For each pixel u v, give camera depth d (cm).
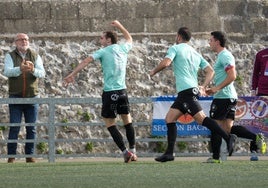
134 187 2827
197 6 5197
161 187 2823
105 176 3195
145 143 4944
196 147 4900
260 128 4144
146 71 5103
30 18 5122
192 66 3681
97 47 5112
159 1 5178
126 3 5159
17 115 4253
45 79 5056
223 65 3756
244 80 5156
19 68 4253
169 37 5159
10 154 4250
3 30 5109
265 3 5269
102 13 5150
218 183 2928
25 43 4291
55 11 5131
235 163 3797
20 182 3005
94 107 4981
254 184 2894
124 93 3822
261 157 4397
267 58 4153
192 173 3294
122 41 5097
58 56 5084
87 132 4959
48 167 3644
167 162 3888
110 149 4962
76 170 3472
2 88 5025
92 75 5072
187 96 3672
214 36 3775
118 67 3803
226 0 5225
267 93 4153
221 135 3731
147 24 5166
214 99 3841
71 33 5128
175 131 3700
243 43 5209
